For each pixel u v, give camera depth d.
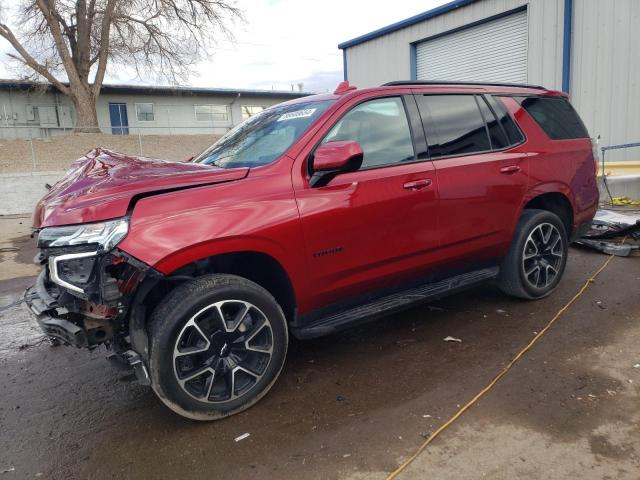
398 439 2.72
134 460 2.69
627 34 9.77
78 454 2.78
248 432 2.88
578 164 4.76
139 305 2.85
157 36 26.09
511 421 2.81
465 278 4.16
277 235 3.01
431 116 3.88
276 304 3.12
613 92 10.12
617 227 6.35
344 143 3.02
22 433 3.02
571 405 2.93
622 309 4.34
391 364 3.60
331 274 3.30
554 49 11.02
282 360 3.19
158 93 31.62
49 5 24.05
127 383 3.60
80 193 2.86
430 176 3.69
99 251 2.57
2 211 15.45
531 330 4.02
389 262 3.57
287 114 3.77
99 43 26.41
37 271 7.37
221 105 33.53
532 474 2.39
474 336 3.98
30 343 4.47
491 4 12.20
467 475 2.41
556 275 4.71
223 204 2.89
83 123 26.03
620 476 2.35
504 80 12.41
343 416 2.97
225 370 2.97
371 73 16.09
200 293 2.81
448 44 13.70
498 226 4.16
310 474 2.49
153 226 2.68
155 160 3.38
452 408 2.98
